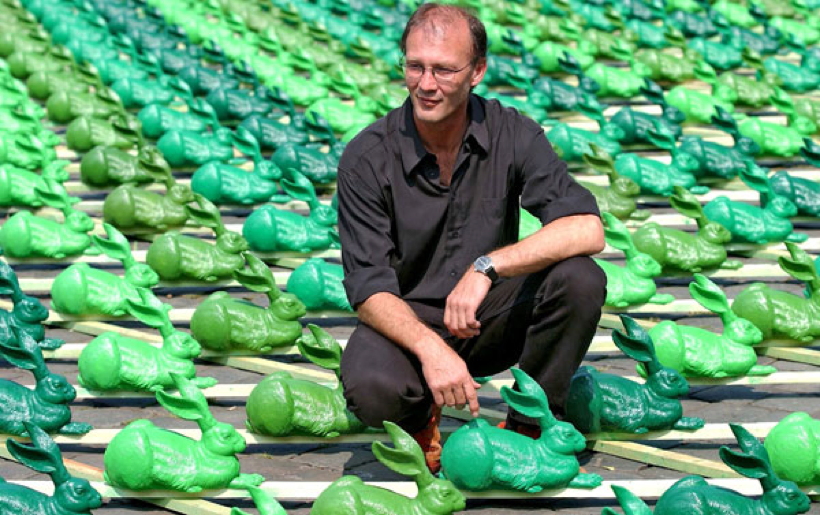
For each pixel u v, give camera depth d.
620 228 6.46
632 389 5.00
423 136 4.67
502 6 12.49
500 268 4.52
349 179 4.73
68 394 5.11
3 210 7.68
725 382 5.50
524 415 4.68
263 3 12.91
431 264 4.81
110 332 5.91
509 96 10.11
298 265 6.93
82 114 9.15
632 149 8.87
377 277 4.61
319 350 4.96
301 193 7.16
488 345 4.82
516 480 4.46
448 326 4.53
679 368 5.44
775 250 7.15
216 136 8.49
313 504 4.53
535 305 4.68
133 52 10.53
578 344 4.58
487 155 4.73
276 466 4.96
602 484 4.57
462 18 4.51
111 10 11.98
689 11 13.23
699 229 6.91
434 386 4.39
